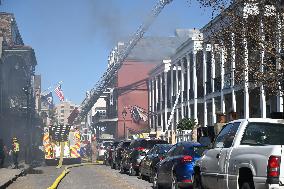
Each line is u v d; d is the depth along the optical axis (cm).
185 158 1318
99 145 5019
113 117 8281
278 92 1580
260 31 1523
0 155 3067
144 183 1884
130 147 2462
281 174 779
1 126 4875
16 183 1917
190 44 4438
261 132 944
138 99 8175
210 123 4394
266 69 1586
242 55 1564
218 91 3691
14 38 6306
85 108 7769
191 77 4619
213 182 1015
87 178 2195
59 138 4034
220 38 1596
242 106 3622
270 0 1501
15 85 5638
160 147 1858
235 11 1540
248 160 852
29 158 4244
